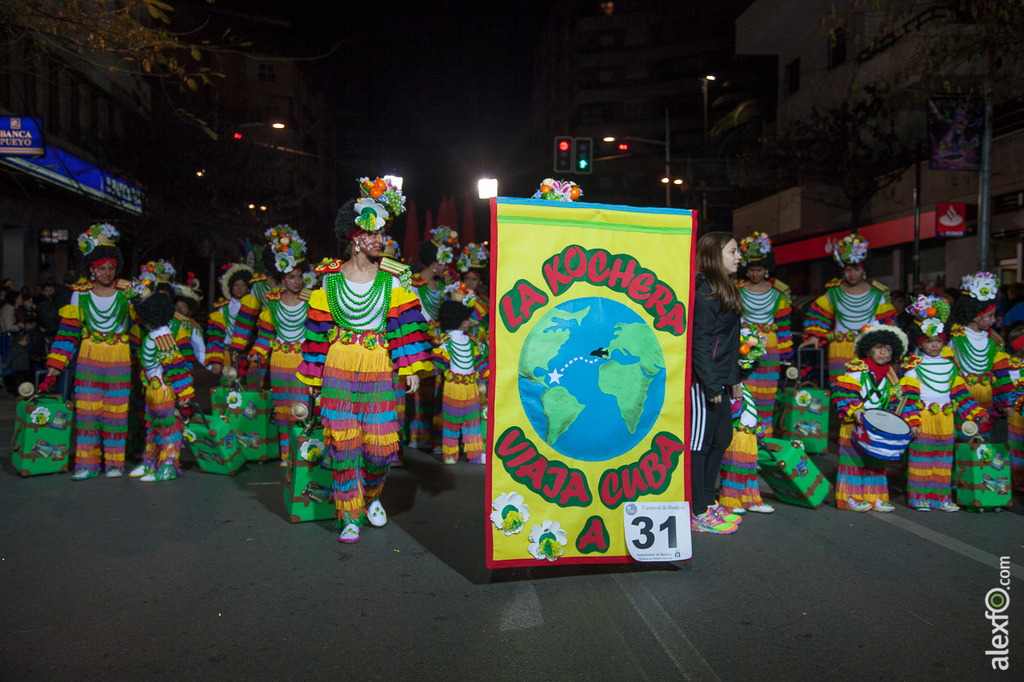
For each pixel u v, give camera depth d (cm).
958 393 609
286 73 5519
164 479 692
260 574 439
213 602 396
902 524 560
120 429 706
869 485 602
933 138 1360
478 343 795
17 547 488
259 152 2583
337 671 322
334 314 502
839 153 2208
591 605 396
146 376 692
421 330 513
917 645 350
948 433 604
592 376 432
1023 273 1825
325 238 6016
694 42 6291
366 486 532
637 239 441
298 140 5728
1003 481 596
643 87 6462
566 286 429
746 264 797
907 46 1669
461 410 782
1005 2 932
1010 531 542
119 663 328
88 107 2492
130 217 2461
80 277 705
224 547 491
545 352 425
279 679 315
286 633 359
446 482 697
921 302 608
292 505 548
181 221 2370
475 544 501
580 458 430
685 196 3691
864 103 2117
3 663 327
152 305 676
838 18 1236
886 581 434
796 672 323
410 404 916
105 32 853
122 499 620
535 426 423
